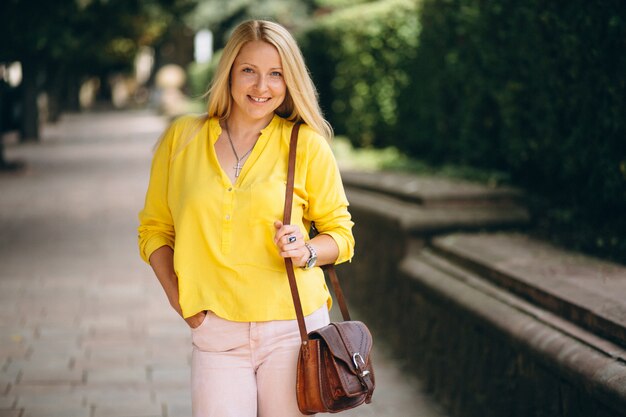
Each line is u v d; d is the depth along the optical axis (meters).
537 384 4.19
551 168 6.39
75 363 6.33
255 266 3.11
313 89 3.25
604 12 5.42
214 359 3.15
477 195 6.55
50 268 9.63
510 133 7.00
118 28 27.02
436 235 6.32
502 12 7.12
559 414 3.96
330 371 3.01
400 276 6.45
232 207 3.11
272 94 3.16
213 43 38.69
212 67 35.00
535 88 6.50
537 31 6.38
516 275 4.71
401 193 6.93
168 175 3.27
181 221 3.13
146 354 6.59
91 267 9.71
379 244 7.24
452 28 8.75
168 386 5.89
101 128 37.41
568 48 5.90
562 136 6.17
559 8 6.00
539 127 6.47
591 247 5.47
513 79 6.91
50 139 30.36
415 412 5.48
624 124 5.28
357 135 12.19
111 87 72.88
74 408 5.43
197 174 3.16
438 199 6.49
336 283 3.29
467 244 5.78
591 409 3.65
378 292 7.30
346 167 10.16
